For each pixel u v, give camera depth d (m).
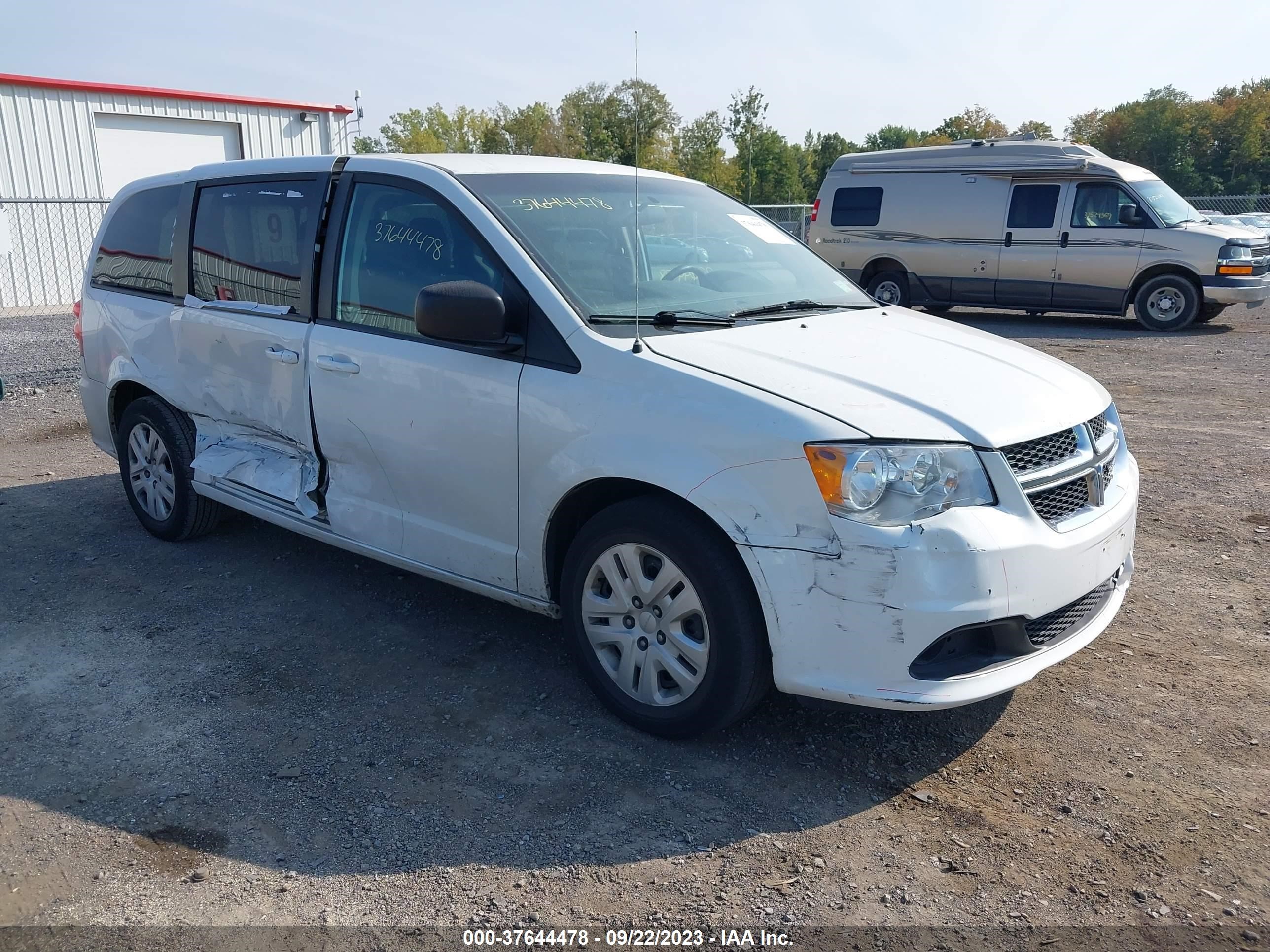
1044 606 2.98
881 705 2.87
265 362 4.38
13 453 7.45
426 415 3.74
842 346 3.52
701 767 3.22
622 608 3.37
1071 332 13.91
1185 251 13.45
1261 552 5.04
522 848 2.84
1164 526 5.46
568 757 3.29
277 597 4.62
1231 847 2.79
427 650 4.08
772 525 2.91
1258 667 3.83
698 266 4.07
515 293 3.52
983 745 3.33
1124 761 3.22
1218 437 7.53
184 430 5.08
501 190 3.87
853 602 2.84
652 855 2.80
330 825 2.94
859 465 2.82
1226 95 86.94
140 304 5.19
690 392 3.09
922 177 15.15
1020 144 14.41
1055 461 3.15
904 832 2.89
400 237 3.94
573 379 3.33
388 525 4.04
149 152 19.95
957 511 2.88
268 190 4.51
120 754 3.33
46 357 11.59
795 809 3.00
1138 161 77.56
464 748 3.35
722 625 3.06
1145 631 4.17
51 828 2.94
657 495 3.22
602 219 3.98
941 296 15.35
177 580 4.84
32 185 18.20
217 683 3.81
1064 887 2.65
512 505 3.55
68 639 4.21
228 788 3.13
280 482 4.45
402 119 75.44
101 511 5.95
